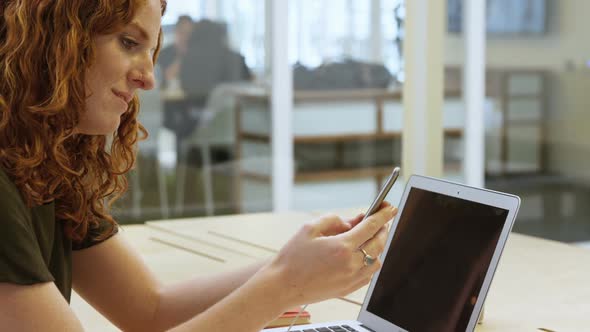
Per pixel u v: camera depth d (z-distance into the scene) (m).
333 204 5.03
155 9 1.15
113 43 1.12
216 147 4.82
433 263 1.36
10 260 1.04
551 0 4.73
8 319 1.05
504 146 4.92
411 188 1.48
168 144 4.75
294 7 4.79
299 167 4.95
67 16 1.08
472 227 1.32
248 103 4.82
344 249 1.12
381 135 5.01
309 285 1.12
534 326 1.47
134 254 1.48
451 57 4.86
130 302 1.45
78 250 1.41
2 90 1.10
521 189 4.95
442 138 4.82
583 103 4.78
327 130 4.95
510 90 4.85
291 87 4.86
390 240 1.47
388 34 4.92
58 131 1.11
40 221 1.19
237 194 4.89
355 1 4.87
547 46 4.78
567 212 4.90
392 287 1.41
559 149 4.86
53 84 1.08
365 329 1.40
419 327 1.33
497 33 4.82
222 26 4.73
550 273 1.87
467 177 4.95
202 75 4.73
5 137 1.11
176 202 4.80
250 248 2.18
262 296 1.11
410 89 4.70
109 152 1.40
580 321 1.50
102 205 1.42
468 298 1.27
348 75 4.92
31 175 1.12
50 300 1.07
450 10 4.82
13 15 1.09
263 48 4.79
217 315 1.11
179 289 1.49
